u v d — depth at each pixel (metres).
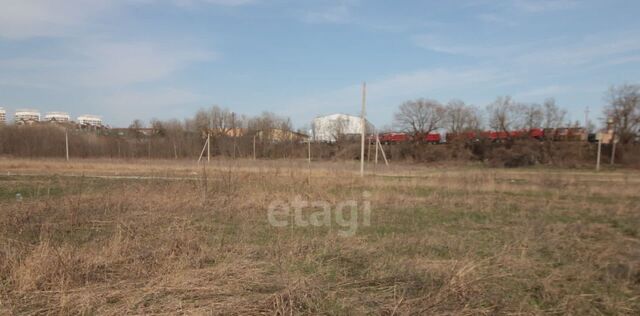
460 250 5.54
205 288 3.89
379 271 4.56
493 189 13.53
